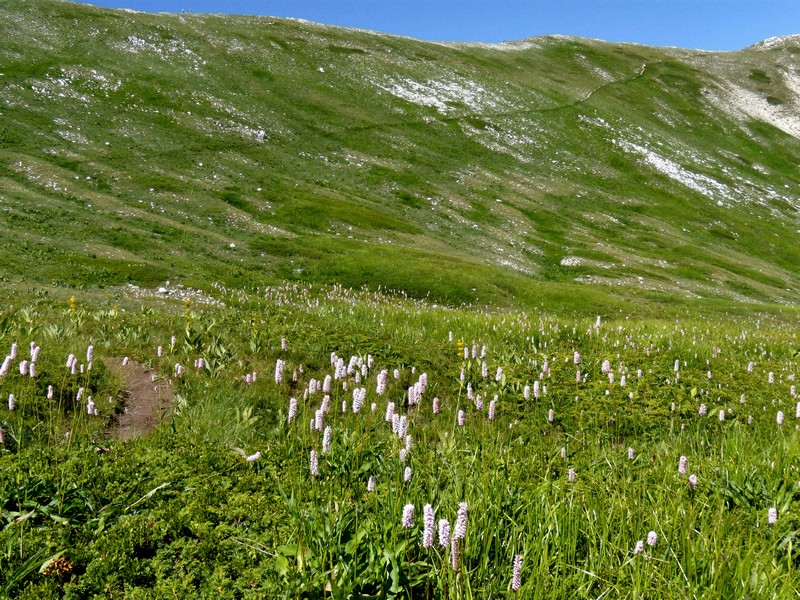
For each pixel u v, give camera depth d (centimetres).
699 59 18600
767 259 8675
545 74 14700
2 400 920
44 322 1536
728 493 685
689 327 2780
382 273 4453
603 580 486
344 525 535
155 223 4578
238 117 8362
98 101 7381
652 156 11506
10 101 6512
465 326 2117
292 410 754
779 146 13862
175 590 504
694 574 507
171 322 1742
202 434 901
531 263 6366
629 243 7800
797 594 483
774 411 1247
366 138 9156
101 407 1023
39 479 640
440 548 515
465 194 8169
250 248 4644
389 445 783
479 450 803
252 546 553
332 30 13200
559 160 10512
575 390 1308
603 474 741
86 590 506
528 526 555
